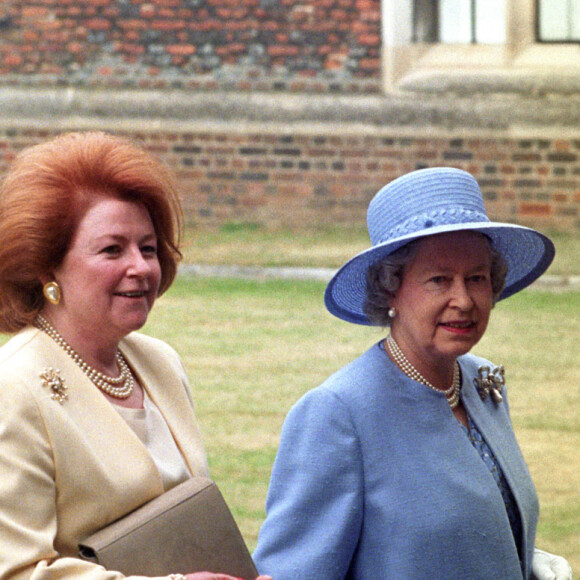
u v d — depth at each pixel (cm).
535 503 516
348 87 2197
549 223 2188
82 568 372
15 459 377
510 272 551
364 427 480
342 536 467
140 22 2177
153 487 412
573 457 1198
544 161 2184
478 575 467
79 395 407
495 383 539
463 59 2184
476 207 489
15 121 2172
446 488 474
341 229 2177
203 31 2183
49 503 384
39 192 405
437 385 503
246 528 991
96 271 407
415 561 464
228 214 2200
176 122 2180
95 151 420
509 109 2180
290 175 2198
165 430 447
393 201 489
